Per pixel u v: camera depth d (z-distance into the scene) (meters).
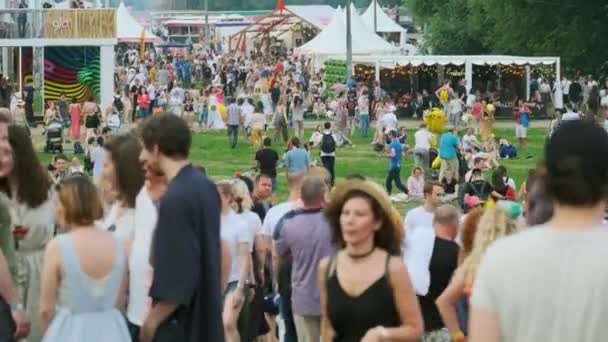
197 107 117.19
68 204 17.81
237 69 171.62
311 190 24.09
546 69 129.88
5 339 19.67
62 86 113.81
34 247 21.39
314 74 145.50
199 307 17.27
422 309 23.28
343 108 102.75
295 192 27.89
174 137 17.34
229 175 80.19
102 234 18.05
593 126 11.05
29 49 113.25
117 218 19.67
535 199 18.22
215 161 89.00
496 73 130.12
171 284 16.91
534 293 10.84
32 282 21.28
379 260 16.48
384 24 195.75
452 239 23.33
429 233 23.34
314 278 24.11
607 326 10.74
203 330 17.28
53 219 21.56
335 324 16.61
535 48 136.75
